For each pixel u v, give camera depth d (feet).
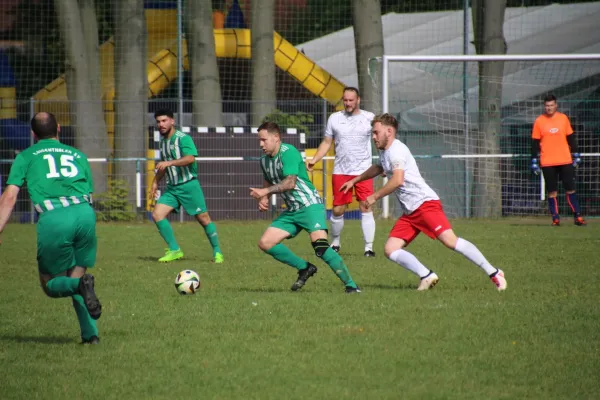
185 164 122.01
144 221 211.00
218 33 239.50
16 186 66.44
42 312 84.02
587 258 124.16
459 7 289.53
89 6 230.07
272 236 93.91
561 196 214.69
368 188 134.21
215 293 93.86
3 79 244.63
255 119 225.97
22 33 281.33
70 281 64.75
